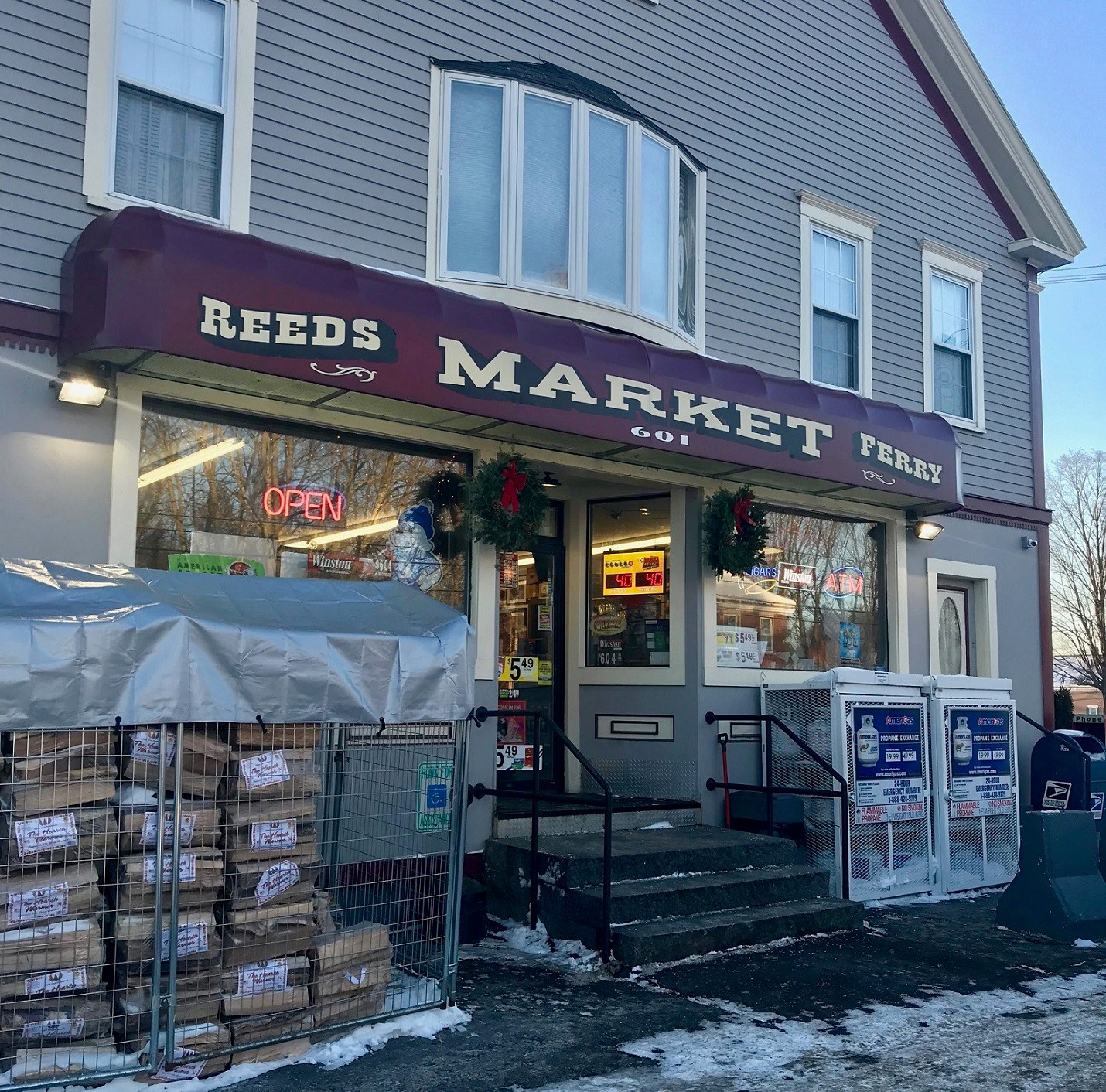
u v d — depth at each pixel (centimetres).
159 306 618
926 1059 547
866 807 916
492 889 799
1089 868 837
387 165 834
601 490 1034
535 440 857
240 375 691
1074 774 1128
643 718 999
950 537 1222
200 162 759
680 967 695
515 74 881
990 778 1013
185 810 509
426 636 566
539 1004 616
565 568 1061
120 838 495
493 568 848
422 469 835
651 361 830
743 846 848
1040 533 1329
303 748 550
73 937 474
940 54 1251
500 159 877
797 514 1091
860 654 1125
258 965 518
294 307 664
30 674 450
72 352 639
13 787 470
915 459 1016
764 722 985
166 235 628
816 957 732
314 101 805
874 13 1218
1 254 666
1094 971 718
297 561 762
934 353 1249
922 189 1252
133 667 474
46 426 665
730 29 1072
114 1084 471
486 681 836
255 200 772
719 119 1055
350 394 728
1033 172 1314
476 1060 528
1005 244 1346
